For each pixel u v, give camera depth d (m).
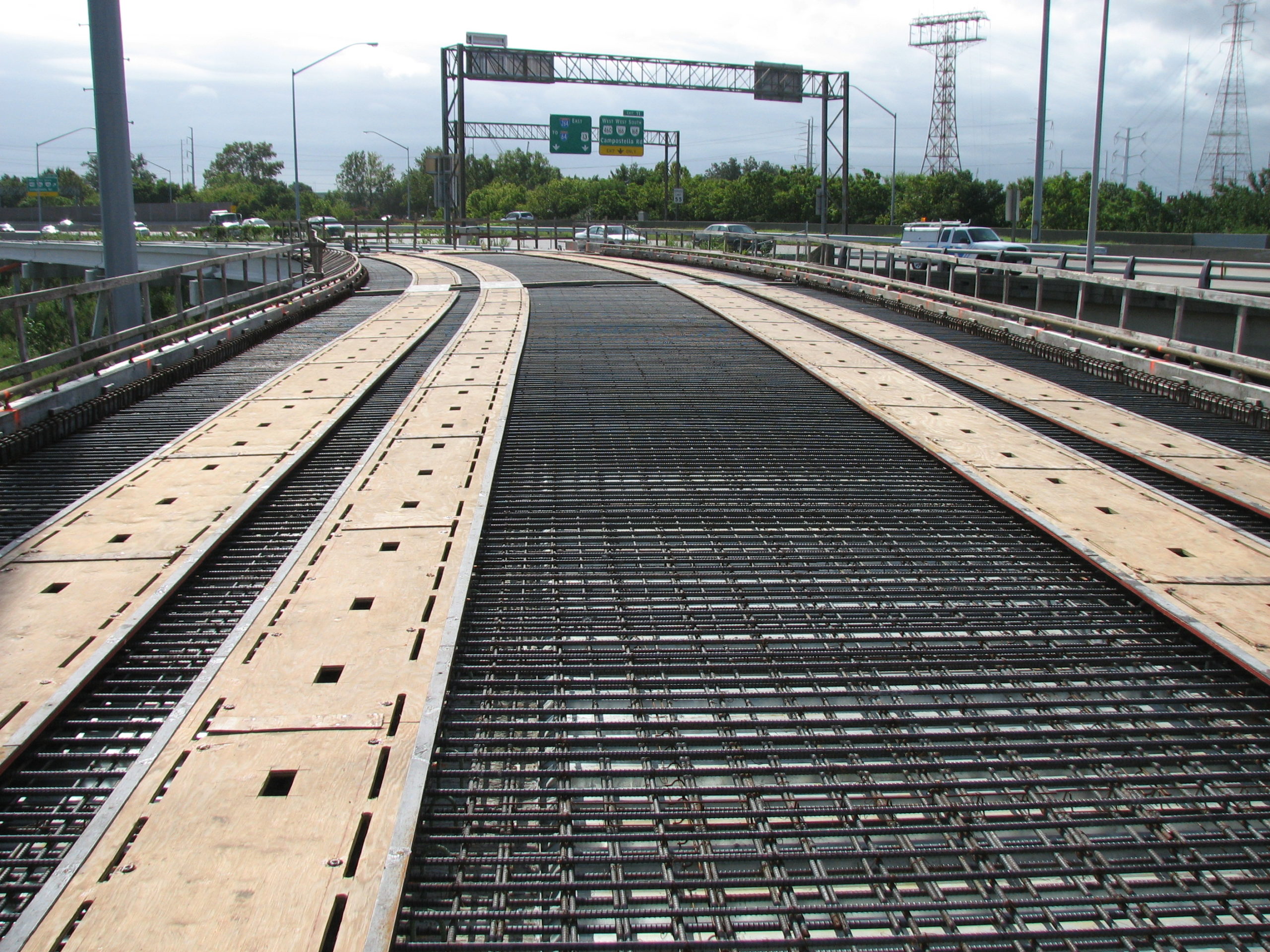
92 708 4.34
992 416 9.56
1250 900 3.42
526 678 4.66
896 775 4.04
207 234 70.50
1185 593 5.49
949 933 3.25
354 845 3.39
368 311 18.34
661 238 47.72
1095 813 3.81
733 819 3.73
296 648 4.70
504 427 8.83
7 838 3.54
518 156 154.88
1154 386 11.16
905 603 5.49
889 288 19.23
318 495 7.11
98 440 8.69
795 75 51.19
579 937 3.22
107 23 12.64
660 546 6.24
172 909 3.09
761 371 12.02
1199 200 74.25
